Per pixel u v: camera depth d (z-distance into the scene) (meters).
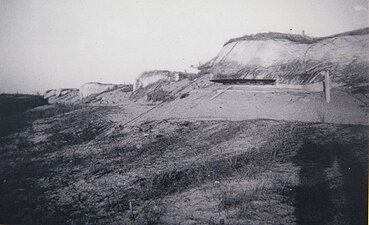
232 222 6.39
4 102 10.39
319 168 7.14
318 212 6.35
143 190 7.71
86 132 9.85
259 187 6.98
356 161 7.12
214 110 9.31
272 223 6.24
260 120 8.65
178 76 10.25
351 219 6.22
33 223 7.63
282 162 7.50
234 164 7.70
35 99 10.45
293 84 8.95
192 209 6.85
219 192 7.09
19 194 8.47
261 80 9.28
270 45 9.30
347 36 8.14
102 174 8.48
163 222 6.77
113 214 7.24
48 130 10.05
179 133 9.01
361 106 7.91
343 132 7.74
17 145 9.86
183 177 7.76
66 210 7.68
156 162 8.41
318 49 8.65
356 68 8.11
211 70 9.66
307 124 8.16
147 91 10.25
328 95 8.32
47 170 8.98
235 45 9.56
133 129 9.54
